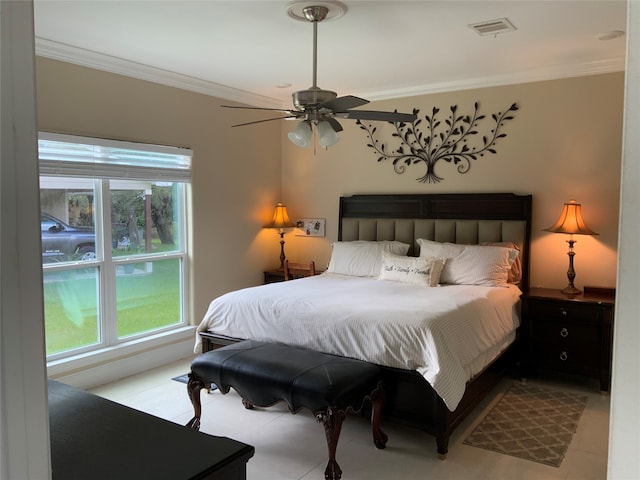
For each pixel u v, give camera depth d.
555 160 4.63
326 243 5.96
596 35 3.67
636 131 0.63
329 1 3.03
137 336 4.67
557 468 2.91
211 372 3.20
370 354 3.21
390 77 4.90
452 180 5.15
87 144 4.06
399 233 5.36
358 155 5.69
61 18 3.29
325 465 2.95
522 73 4.67
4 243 0.65
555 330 4.21
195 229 5.10
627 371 0.64
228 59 4.26
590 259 4.53
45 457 0.72
